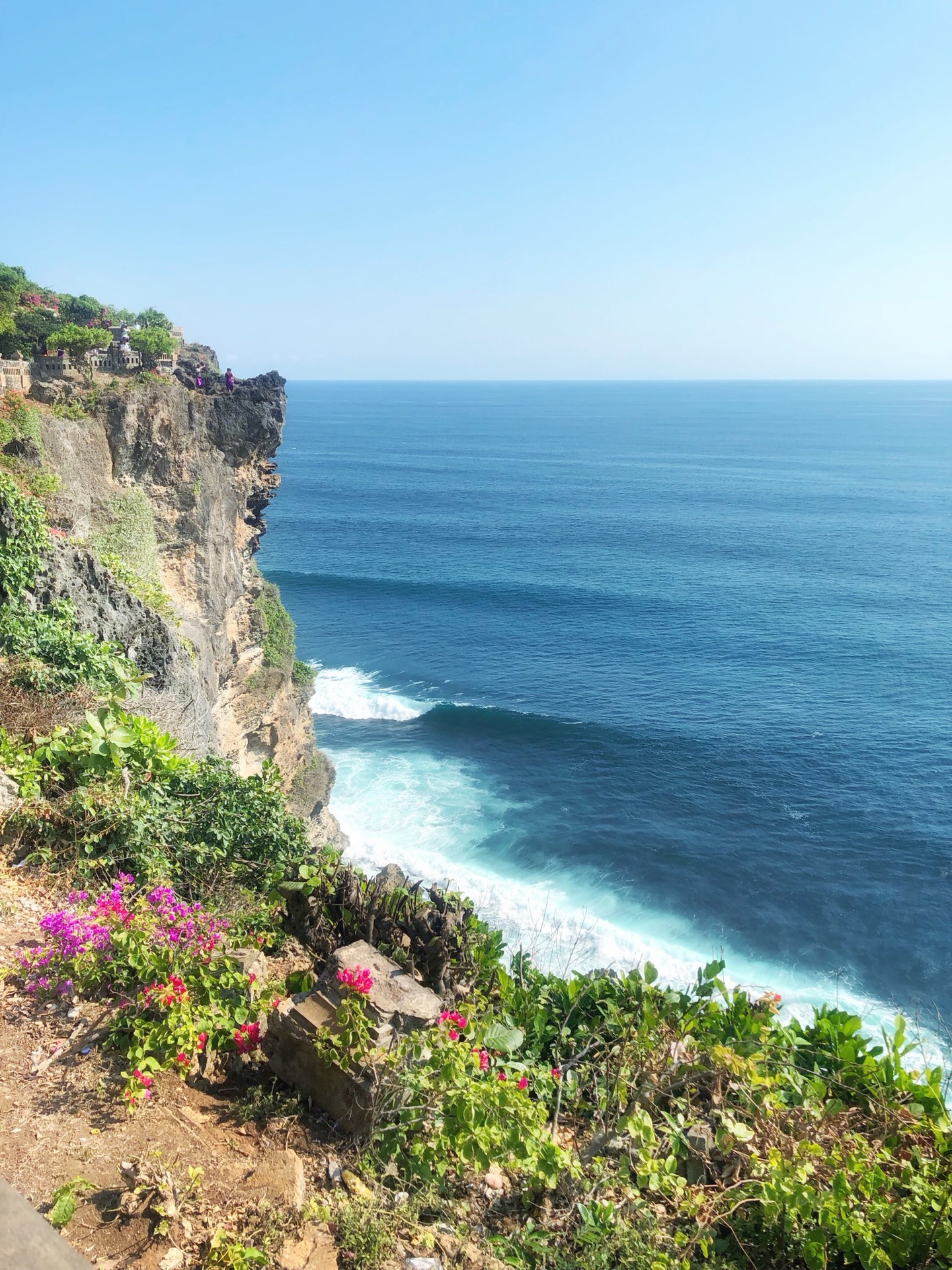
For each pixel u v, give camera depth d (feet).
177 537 95.96
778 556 351.05
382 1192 20.48
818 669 217.97
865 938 117.80
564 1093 25.38
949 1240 19.12
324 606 269.23
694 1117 24.21
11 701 42.78
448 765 165.07
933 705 195.11
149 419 91.76
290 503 465.88
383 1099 21.50
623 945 114.01
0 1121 20.84
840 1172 20.30
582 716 188.14
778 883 128.77
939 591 295.89
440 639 240.32
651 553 353.51
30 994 25.95
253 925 33.65
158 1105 22.11
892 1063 25.03
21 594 57.06
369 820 144.66
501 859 133.18
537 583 298.56
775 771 163.73
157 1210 18.13
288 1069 23.38
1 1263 10.11
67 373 97.50
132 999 24.88
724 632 247.50
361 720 185.37
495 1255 19.67
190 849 37.70
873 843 140.05
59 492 79.05
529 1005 29.40
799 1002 105.40
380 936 31.22
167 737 41.60
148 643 68.64
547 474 620.08
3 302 109.81
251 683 119.85
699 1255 20.45
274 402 112.78
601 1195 21.67
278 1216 18.62
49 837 34.55
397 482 559.38
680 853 135.64
